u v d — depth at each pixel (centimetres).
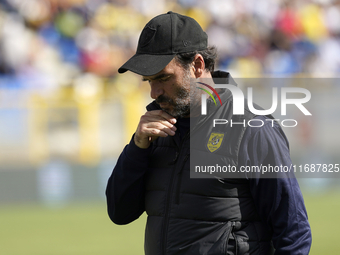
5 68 3794
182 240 682
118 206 775
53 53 4034
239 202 672
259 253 673
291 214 647
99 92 3403
